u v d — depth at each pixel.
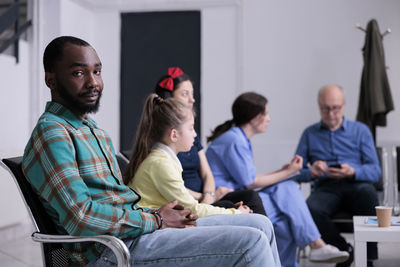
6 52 4.71
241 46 5.46
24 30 4.71
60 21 5.03
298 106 5.36
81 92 1.61
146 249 1.58
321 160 3.72
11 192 4.01
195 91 5.58
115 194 1.64
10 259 3.52
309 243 2.87
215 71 5.54
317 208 3.19
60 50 1.60
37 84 4.86
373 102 4.50
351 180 3.46
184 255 1.57
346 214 3.27
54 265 1.61
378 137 5.15
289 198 2.89
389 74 5.14
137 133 2.08
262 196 2.90
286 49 5.38
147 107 2.09
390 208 2.27
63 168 1.46
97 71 1.67
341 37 5.26
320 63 5.31
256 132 3.11
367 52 4.62
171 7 5.59
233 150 2.93
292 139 5.37
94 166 1.59
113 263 1.56
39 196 1.56
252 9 5.43
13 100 4.55
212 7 5.53
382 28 5.17
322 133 3.75
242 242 1.54
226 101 5.52
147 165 2.01
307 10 5.32
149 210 1.88
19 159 1.60
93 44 5.78
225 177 2.97
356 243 2.20
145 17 5.68
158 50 5.67
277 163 5.37
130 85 5.73
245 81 5.47
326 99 3.62
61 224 1.47
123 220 1.52
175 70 2.82
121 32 5.73
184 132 2.06
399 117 5.11
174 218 1.67
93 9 5.75
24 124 4.74
